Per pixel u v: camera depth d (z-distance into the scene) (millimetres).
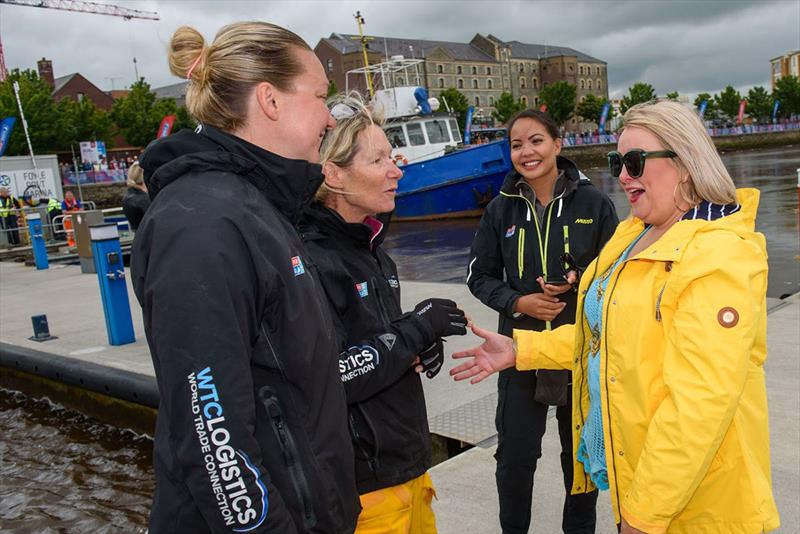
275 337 1301
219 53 1379
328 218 1822
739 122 74688
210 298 1171
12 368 6039
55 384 5617
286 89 1396
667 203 1587
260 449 1243
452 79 88062
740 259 1433
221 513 1170
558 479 3150
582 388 1851
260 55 1370
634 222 1781
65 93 65375
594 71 108438
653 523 1396
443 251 12836
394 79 20469
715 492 1508
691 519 1533
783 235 9969
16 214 16750
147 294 1209
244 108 1384
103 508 3852
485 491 3066
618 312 1579
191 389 1154
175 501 1270
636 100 77625
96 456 4645
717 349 1381
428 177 18562
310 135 1441
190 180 1299
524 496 2457
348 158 1862
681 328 1432
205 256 1185
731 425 1492
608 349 1602
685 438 1371
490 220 2727
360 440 1783
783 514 2648
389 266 2041
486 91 92500
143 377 4910
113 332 6168
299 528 1301
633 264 1583
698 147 1540
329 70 80250
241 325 1209
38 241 12734
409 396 1891
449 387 4406
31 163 20453
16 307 8641
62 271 12203
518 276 2588
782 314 5391
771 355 4422
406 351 1771
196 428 1157
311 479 1322
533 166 2512
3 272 12805
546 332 2074
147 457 4586
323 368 1377
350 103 1949
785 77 86125
